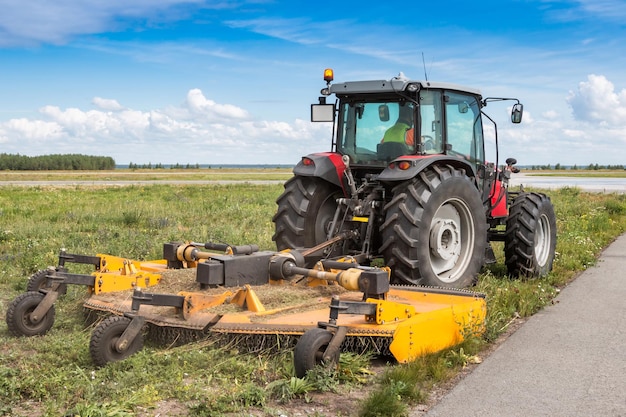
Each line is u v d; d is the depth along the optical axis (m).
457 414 3.88
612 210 19.41
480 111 8.26
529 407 4.00
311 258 6.98
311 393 4.13
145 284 5.72
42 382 4.11
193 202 21.78
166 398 3.98
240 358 4.61
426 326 4.83
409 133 7.39
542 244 8.79
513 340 5.60
